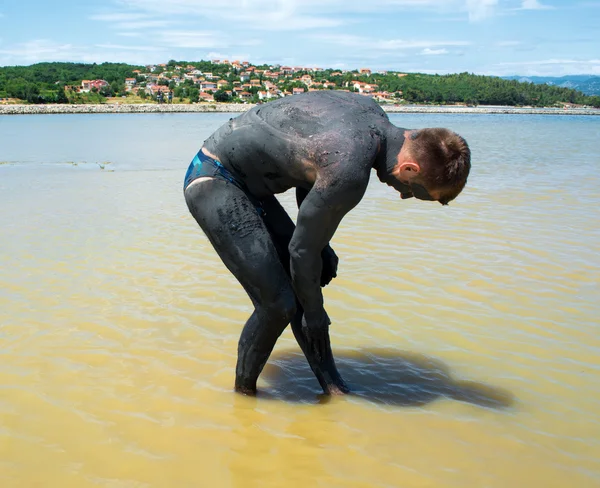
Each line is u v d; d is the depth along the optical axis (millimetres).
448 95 138500
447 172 3125
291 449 3209
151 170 14359
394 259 6434
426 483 2914
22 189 11234
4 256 6578
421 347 4457
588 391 3822
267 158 3285
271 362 4344
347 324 4840
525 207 9266
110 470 3000
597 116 92438
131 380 3947
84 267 6219
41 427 3375
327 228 3125
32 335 4586
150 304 5230
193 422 3467
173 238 7398
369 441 3287
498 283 5691
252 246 3359
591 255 6562
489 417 3527
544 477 2959
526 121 59125
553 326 4762
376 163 3244
